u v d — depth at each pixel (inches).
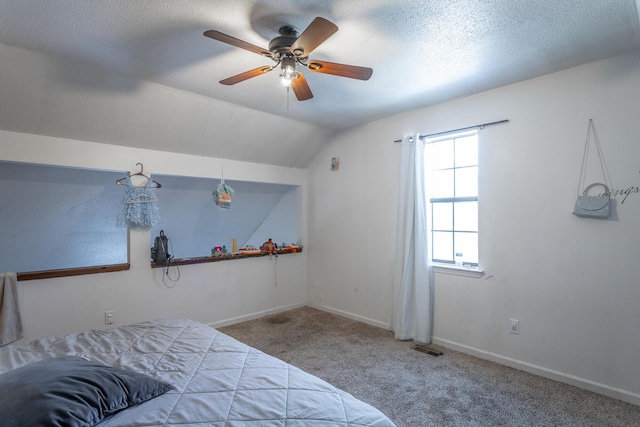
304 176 181.8
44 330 107.3
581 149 95.7
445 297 124.8
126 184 124.3
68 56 88.4
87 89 100.3
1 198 119.6
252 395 49.0
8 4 66.6
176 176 142.5
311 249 179.5
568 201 97.7
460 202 126.4
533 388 94.3
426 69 97.8
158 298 131.7
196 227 177.3
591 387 92.7
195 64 93.8
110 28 75.8
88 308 115.6
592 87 94.0
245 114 133.1
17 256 135.3
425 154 130.3
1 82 90.0
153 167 130.5
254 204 186.9
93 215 142.6
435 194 133.7
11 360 58.6
